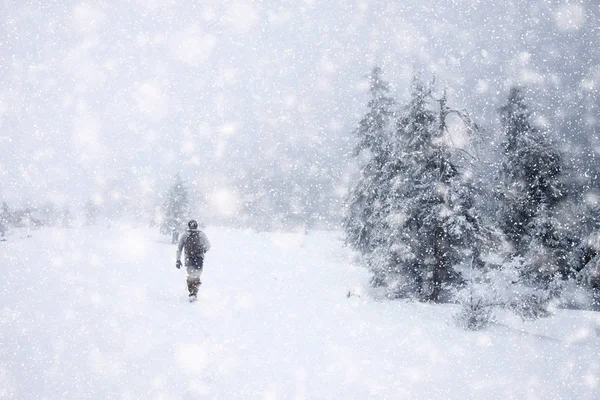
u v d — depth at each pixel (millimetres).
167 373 3654
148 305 6316
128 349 4199
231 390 3391
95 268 10953
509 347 5520
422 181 11820
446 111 11391
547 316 7301
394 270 11539
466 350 5215
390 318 7098
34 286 7637
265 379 3684
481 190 11438
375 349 4922
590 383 4105
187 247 7117
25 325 4852
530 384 4027
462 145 11391
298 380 3717
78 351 4070
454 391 3729
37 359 3799
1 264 10844
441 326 6699
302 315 6598
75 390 3215
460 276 11422
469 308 6848
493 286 7148
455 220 10852
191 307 6395
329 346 4871
